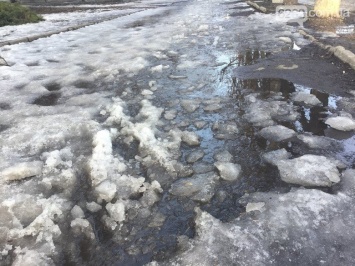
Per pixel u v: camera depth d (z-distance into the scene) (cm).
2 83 536
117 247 209
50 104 444
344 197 233
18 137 342
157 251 204
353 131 335
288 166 275
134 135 339
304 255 189
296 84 472
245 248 195
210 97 445
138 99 447
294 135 331
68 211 239
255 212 224
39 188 262
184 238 210
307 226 208
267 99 426
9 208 237
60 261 199
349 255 187
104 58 669
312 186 254
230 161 293
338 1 990
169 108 414
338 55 584
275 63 581
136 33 970
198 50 712
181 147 321
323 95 427
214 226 212
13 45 848
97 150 304
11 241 211
